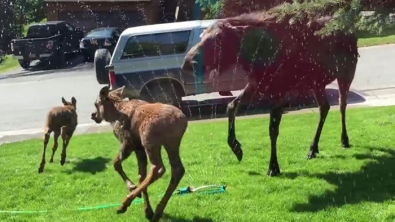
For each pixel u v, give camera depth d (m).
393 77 15.78
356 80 15.69
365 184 6.85
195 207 6.36
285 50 7.12
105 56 14.00
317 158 8.09
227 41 7.15
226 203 6.44
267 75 7.19
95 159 8.95
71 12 32.81
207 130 10.73
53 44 26.67
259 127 10.63
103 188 7.40
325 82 7.75
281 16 5.60
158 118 5.51
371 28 5.00
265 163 8.00
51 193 7.29
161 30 12.70
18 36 34.97
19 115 15.09
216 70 7.33
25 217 6.43
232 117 7.33
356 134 9.23
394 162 7.68
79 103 15.89
